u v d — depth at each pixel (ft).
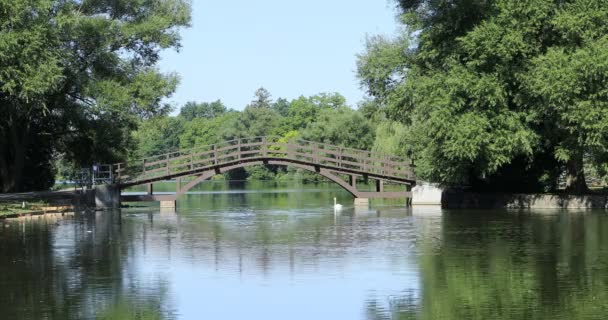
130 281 77.56
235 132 465.88
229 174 434.30
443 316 63.41
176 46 189.57
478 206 165.78
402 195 177.17
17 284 76.07
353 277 78.89
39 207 151.53
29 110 160.45
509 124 143.02
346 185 179.11
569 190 162.09
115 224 132.77
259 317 63.93
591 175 185.88
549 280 76.38
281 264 86.94
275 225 129.80
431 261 87.97
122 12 183.83
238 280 77.92
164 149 557.33
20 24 143.74
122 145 199.52
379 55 195.11
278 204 189.98
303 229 122.42
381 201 207.31
